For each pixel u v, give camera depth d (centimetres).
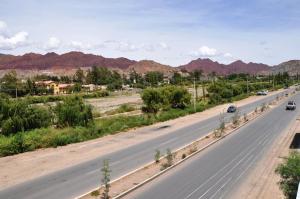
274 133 3822
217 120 4991
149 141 3391
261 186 1953
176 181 2036
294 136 3603
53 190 1886
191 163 2477
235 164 2447
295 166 1634
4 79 13750
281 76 18262
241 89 10312
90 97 11044
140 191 1855
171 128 4275
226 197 1778
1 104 3591
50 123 3938
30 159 2636
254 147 3062
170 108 6159
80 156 2736
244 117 4978
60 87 13925
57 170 2309
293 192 1598
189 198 1758
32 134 3241
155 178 2098
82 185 1969
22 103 3709
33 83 11781
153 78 18075
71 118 3994
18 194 1828
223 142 3322
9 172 2269
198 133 3859
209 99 8081
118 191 1844
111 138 3581
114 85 15512
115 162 2527
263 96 10306
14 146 2844
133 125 4356
